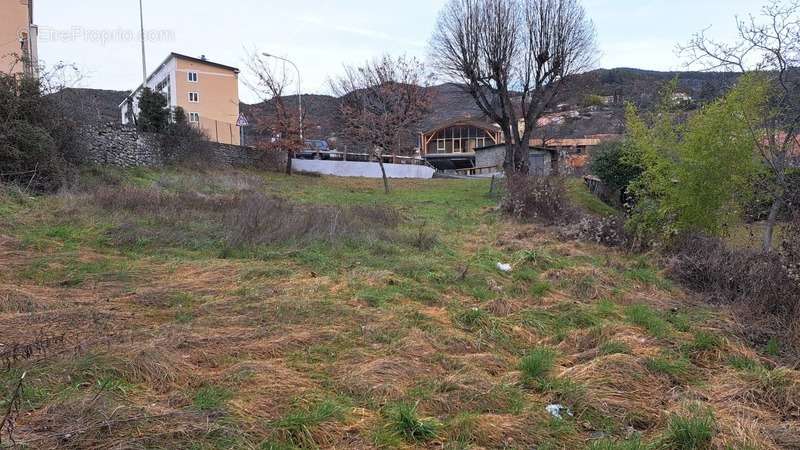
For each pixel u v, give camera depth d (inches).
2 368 123.0
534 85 865.5
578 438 115.6
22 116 461.4
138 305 189.3
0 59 762.8
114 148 676.1
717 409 128.0
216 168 876.6
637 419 125.8
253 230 326.3
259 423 108.8
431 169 1318.9
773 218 299.4
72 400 109.4
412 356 154.5
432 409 123.6
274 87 1058.1
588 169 932.6
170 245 299.4
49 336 147.8
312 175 1055.0
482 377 140.4
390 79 1160.8
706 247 301.7
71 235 297.7
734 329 192.9
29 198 382.6
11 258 243.6
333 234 330.0
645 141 355.3
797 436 114.2
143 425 102.4
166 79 1863.9
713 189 314.8
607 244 375.2
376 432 109.9
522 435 113.7
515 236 409.4
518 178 559.5
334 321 181.6
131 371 127.4
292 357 149.0
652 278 274.2
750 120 301.4
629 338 177.9
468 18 839.1
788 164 298.5
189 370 133.7
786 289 204.7
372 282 236.4
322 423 109.8
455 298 226.4
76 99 596.7
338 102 1290.6
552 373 147.4
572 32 838.5
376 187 935.7
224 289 216.7
